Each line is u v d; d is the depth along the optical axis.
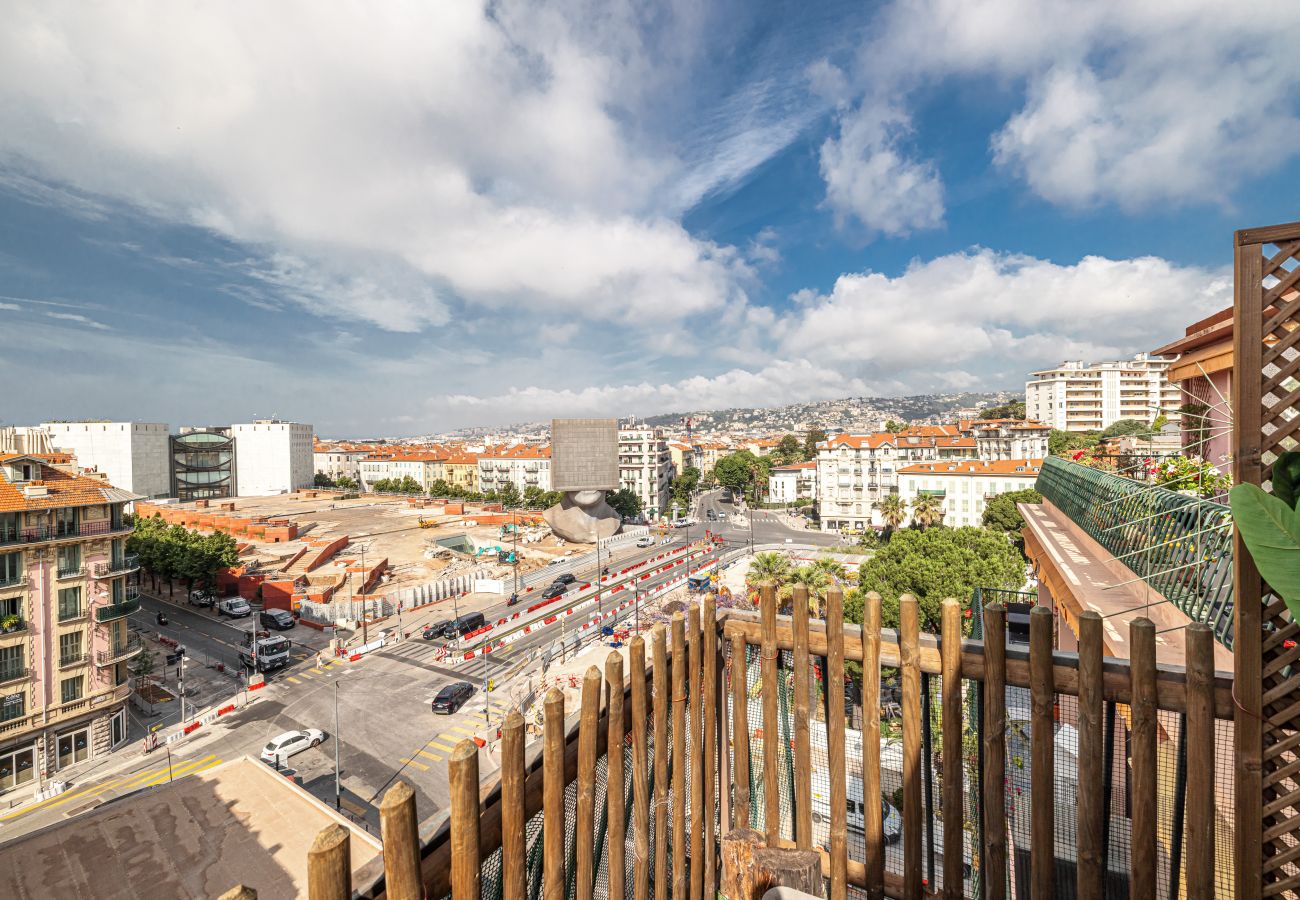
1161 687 3.68
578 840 3.42
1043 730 3.90
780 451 158.75
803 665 4.68
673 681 4.25
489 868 2.99
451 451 170.75
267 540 73.50
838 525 94.19
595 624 48.66
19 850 15.77
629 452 113.94
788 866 4.28
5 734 27.59
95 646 30.84
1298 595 3.01
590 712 3.43
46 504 28.92
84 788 28.28
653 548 80.44
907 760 4.43
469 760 2.68
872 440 93.44
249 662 41.62
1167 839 4.09
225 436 130.88
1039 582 21.05
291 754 30.22
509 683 38.03
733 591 57.34
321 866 2.08
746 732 5.09
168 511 85.69
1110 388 111.00
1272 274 3.49
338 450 166.75
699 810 4.51
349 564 63.03
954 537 38.09
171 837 16.36
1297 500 3.29
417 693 37.09
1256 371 3.50
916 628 4.41
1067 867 4.42
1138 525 11.69
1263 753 3.43
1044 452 88.81
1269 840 3.47
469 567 67.25
